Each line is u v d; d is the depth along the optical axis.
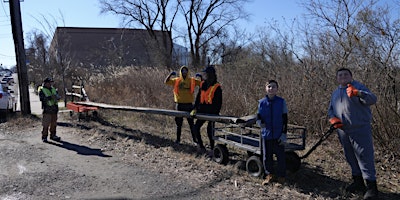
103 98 15.84
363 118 4.62
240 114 10.40
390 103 6.63
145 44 41.97
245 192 4.98
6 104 12.64
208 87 6.88
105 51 46.34
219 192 5.00
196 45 38.09
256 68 11.34
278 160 5.20
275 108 5.12
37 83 37.16
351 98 4.64
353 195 4.86
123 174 5.80
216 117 6.16
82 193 4.97
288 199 4.74
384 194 4.99
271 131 5.13
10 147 7.70
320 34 8.49
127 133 8.94
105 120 11.05
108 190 5.09
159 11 38.44
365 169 4.65
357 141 4.68
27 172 5.89
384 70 6.69
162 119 11.23
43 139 8.27
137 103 13.94
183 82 7.85
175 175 5.73
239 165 6.09
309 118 8.30
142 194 4.93
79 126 10.06
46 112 8.23
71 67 24.27
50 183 5.37
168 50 38.81
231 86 11.26
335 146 7.48
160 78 14.96
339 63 7.66
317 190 5.06
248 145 5.73
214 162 6.41
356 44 7.19
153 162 6.47
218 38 37.50
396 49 6.61
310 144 7.57
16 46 12.51
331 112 5.07
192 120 7.89
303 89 8.62
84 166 6.25
